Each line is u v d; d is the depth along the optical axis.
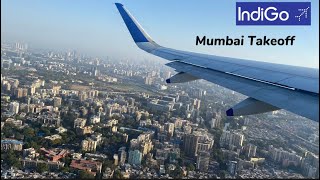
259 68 10.51
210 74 10.27
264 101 7.05
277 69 10.23
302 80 8.51
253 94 7.61
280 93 7.50
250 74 9.72
